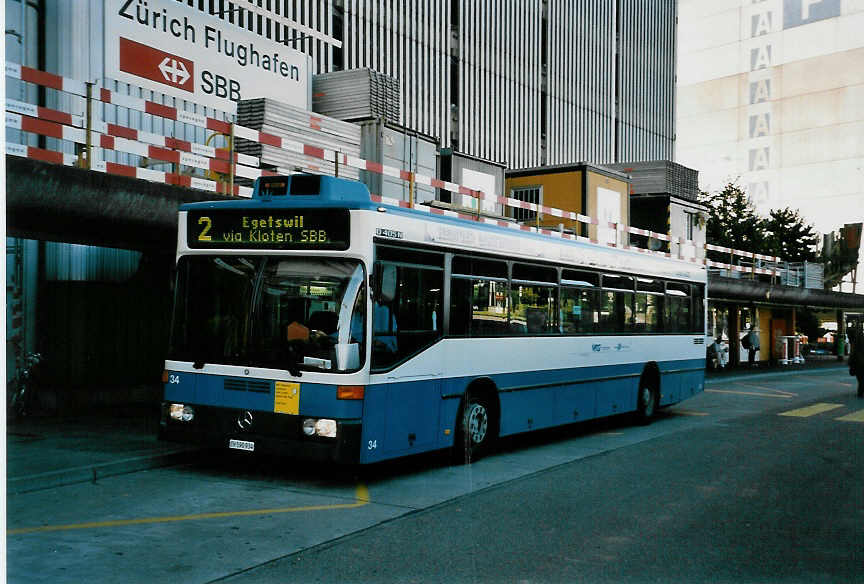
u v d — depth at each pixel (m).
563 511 7.13
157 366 12.95
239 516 6.70
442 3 26.42
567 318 11.37
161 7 13.24
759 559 5.73
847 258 46.19
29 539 5.83
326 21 21.28
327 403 7.50
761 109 72.25
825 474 9.09
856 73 66.38
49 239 10.08
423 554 5.70
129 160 12.74
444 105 26.62
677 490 8.12
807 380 25.81
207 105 13.98
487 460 9.87
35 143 11.52
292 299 7.81
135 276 12.82
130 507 6.87
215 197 10.83
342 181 8.36
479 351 9.45
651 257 13.88
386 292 7.89
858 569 5.52
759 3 72.38
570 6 34.25
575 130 34.62
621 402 12.85
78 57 12.01
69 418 10.98
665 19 42.12
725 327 33.06
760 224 42.66
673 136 43.00
